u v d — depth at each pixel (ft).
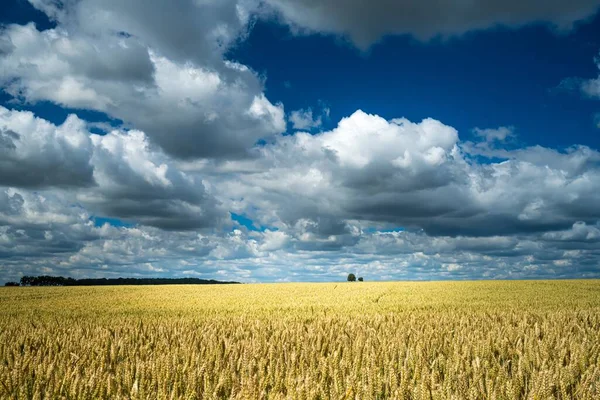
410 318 45.75
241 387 16.47
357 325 38.11
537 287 127.24
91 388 16.90
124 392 17.39
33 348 29.07
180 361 22.38
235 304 77.56
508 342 27.61
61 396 16.47
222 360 22.48
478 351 24.81
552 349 25.08
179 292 123.65
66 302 88.17
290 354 23.09
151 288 154.30
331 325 38.88
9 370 20.35
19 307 76.33
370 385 16.63
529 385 17.99
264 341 27.71
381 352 23.12
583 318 46.34
